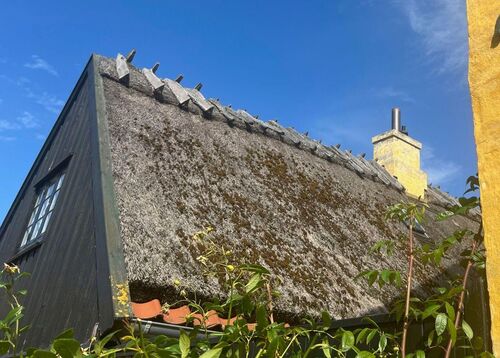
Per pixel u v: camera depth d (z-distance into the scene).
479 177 2.03
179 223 5.58
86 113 7.23
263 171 7.80
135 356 2.18
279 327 2.37
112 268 4.58
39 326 5.48
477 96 2.12
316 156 9.59
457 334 2.21
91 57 7.89
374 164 11.59
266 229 6.41
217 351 2.19
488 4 2.17
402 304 2.35
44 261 6.29
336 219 7.76
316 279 5.91
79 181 6.51
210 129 7.95
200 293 4.70
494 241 1.92
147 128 7.02
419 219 2.66
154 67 8.55
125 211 5.33
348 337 2.20
